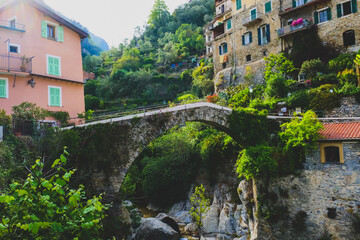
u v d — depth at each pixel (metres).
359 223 16.20
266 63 32.78
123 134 18.25
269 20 36.00
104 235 16.59
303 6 32.06
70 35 26.62
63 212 7.00
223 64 42.72
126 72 67.75
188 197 29.77
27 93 22.77
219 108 20.84
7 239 6.42
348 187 16.77
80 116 24.47
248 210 21.09
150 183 32.00
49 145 16.89
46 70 24.17
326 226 17.22
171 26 96.31
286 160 18.72
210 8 92.69
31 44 23.48
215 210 24.94
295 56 31.86
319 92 24.05
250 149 19.55
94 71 78.00
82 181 17.17
